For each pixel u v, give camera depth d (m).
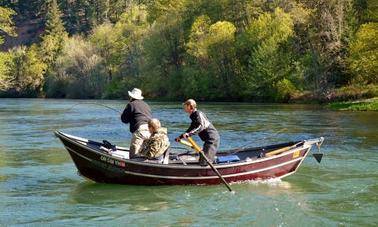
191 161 12.75
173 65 77.25
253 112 39.38
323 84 52.69
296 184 12.37
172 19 78.31
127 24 97.25
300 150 12.80
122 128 27.95
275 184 12.41
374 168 14.47
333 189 11.82
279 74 59.19
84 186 12.25
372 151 17.73
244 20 73.44
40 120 34.41
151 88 78.31
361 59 46.94
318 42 54.78
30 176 13.49
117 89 87.12
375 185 12.21
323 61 53.53
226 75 68.75
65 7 156.88
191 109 12.09
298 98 55.19
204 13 77.50
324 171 14.03
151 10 96.50
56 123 31.64
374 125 27.23
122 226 9.06
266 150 13.70
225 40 67.44
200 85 69.94
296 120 31.03
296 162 12.85
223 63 68.81
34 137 22.97
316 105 49.19
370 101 42.94
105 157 11.95
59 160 16.11
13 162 15.71
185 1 80.44
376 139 21.09
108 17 145.00
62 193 11.56
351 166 14.80
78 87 94.44
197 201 10.76
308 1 60.50
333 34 54.41
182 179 12.03
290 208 10.14
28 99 94.00
